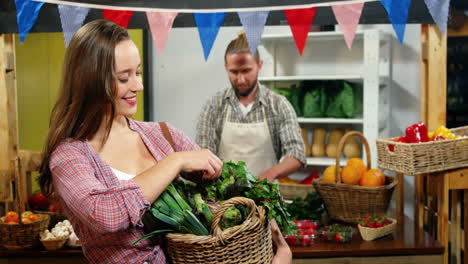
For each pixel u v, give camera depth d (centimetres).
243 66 286
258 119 299
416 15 259
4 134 265
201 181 156
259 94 298
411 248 244
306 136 389
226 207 130
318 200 287
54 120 140
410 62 389
